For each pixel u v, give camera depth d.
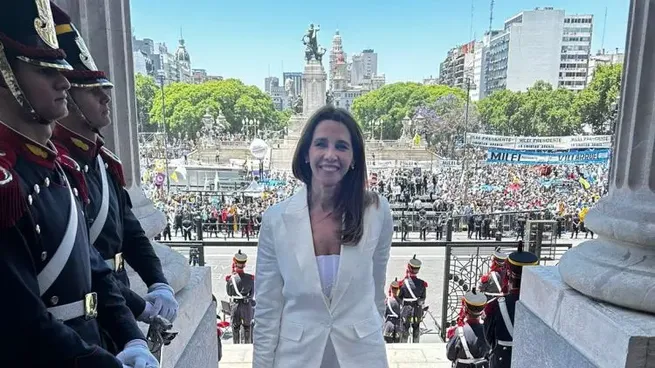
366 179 2.53
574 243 20.03
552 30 98.19
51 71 1.55
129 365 1.75
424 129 71.19
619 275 2.71
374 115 91.44
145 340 1.92
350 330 2.40
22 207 1.42
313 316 2.41
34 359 1.39
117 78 3.16
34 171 1.58
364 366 2.41
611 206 3.00
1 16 1.45
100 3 2.94
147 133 70.44
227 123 79.12
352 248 2.41
